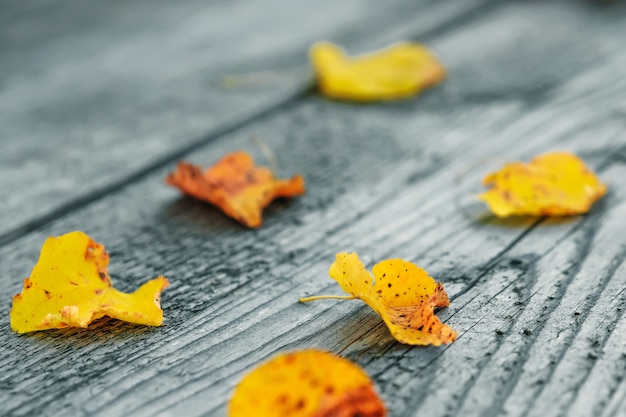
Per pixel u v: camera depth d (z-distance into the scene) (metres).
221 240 0.56
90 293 0.51
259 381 0.46
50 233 0.57
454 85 0.70
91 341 0.50
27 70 0.77
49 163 0.63
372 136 0.64
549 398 0.47
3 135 0.67
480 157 0.61
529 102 0.66
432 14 0.90
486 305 0.51
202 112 0.69
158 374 0.49
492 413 0.47
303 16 0.95
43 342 0.50
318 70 0.71
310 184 0.60
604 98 0.65
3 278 0.54
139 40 0.88
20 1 1.13
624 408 0.47
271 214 0.57
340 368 0.46
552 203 0.55
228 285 0.53
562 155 0.56
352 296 0.51
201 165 0.62
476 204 0.57
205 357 0.49
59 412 0.48
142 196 0.60
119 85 0.74
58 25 0.97
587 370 0.48
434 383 0.48
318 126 0.66
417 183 0.59
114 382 0.49
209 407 0.48
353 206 0.58
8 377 0.49
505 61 0.73
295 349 0.49
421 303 0.51
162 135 0.66
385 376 0.48
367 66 0.71
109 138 0.66
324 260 0.54
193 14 1.00
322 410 0.46
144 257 0.55
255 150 0.64
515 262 0.53
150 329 0.51
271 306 0.51
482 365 0.48
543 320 0.50
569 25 0.80
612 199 0.56
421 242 0.55
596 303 0.50
